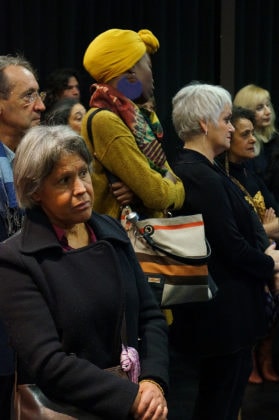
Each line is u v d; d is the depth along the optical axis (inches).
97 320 80.5
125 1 224.7
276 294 130.4
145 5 228.4
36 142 81.3
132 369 82.4
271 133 211.0
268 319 131.3
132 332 84.1
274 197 196.2
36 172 80.7
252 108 208.7
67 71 195.2
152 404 80.2
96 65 124.6
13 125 108.0
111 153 117.3
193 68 239.5
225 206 120.6
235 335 121.9
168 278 115.3
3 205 104.0
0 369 101.8
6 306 78.9
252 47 251.0
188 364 200.5
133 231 116.8
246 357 127.3
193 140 126.8
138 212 122.7
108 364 81.9
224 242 119.9
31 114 108.3
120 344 82.0
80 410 79.4
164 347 88.0
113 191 119.6
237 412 129.8
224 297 122.0
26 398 80.2
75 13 215.5
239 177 164.7
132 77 125.1
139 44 125.8
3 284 79.3
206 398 125.8
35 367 77.5
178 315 124.6
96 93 122.7
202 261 115.2
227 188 123.9
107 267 82.7
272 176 197.6
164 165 124.6
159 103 231.0
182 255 114.7
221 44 247.0
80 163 82.0
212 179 121.0
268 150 209.9
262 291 127.9
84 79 218.1
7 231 104.1
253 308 125.0
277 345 173.2
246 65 251.6
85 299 80.0
